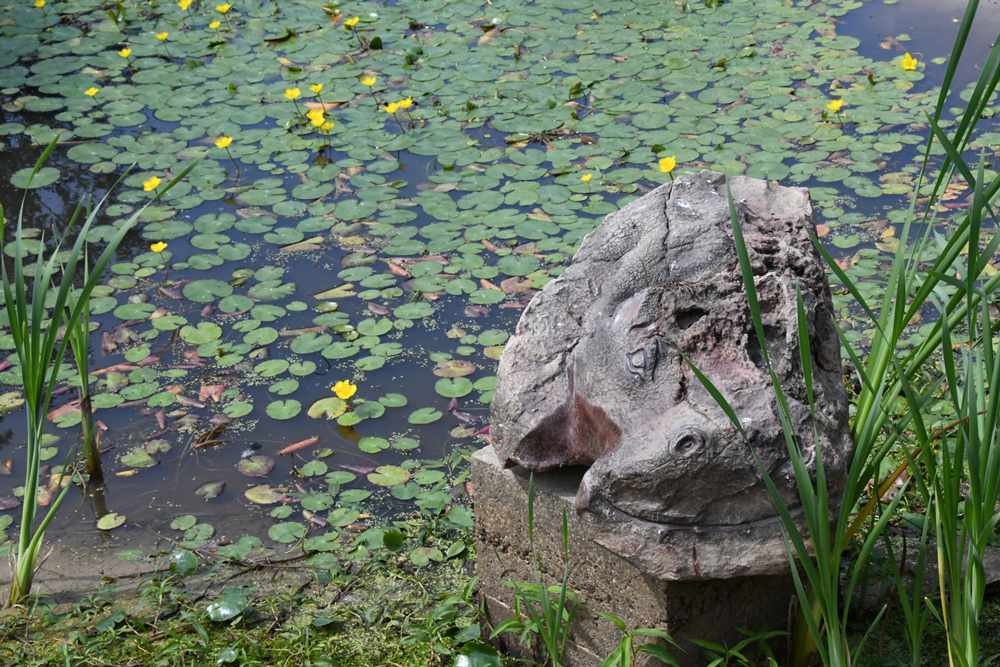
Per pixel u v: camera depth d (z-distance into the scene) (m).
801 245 1.96
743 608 1.86
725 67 5.27
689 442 1.54
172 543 2.60
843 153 4.35
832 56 5.32
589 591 1.88
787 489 1.57
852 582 1.65
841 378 1.81
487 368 3.23
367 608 2.29
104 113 5.16
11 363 3.40
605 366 1.72
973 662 1.59
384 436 2.97
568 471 1.91
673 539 1.59
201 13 6.46
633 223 2.00
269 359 3.34
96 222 4.19
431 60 5.57
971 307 1.48
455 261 3.76
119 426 3.08
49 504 2.79
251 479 2.83
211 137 4.89
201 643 2.16
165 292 3.72
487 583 2.12
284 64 5.66
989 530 1.51
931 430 2.49
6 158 4.76
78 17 6.46
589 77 5.24
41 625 2.27
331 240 4.00
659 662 1.80
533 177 4.33
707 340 1.71
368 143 4.74
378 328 3.43
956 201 3.96
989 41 5.36
